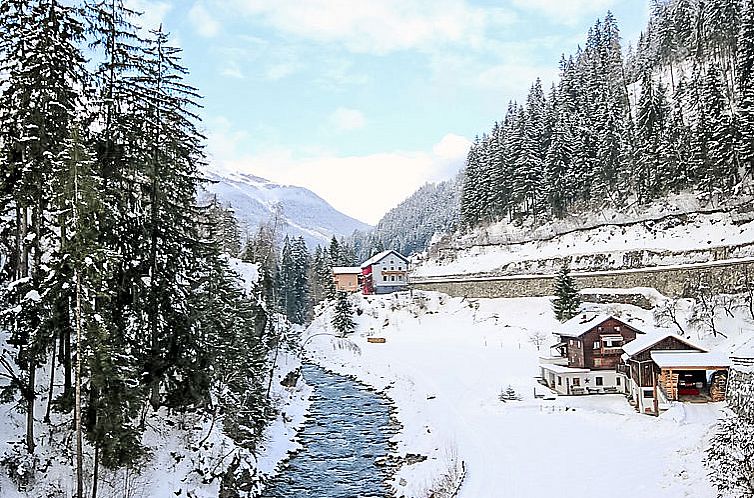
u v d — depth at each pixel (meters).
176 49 28.41
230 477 29.62
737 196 70.81
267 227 131.00
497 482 30.11
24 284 22.34
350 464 35.56
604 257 77.06
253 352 41.00
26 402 25.58
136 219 26.20
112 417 21.47
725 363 39.97
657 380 39.91
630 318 64.00
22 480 22.33
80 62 23.73
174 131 28.05
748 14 82.31
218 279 33.47
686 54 115.38
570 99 112.31
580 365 49.78
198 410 32.56
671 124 83.50
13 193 22.95
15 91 22.50
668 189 79.00
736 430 24.97
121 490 23.91
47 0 22.73
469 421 42.56
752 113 70.50
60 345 24.08
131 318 28.33
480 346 74.31
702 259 66.25
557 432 38.28
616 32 143.62
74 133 20.28
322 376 65.94
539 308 78.31
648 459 31.47
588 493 27.80
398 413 47.75
